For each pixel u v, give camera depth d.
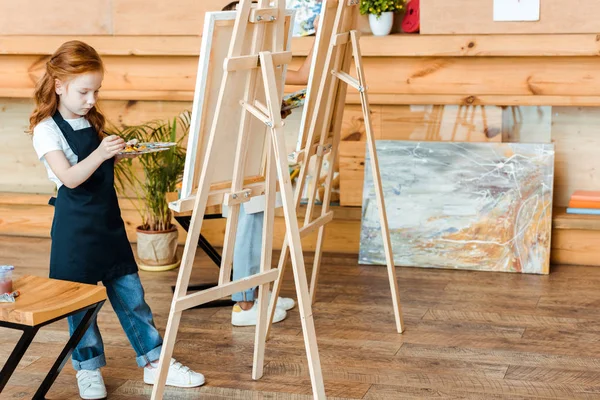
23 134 5.16
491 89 4.32
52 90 2.59
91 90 2.57
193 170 2.39
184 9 4.60
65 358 2.54
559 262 4.29
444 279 4.05
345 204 4.54
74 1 4.72
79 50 2.53
